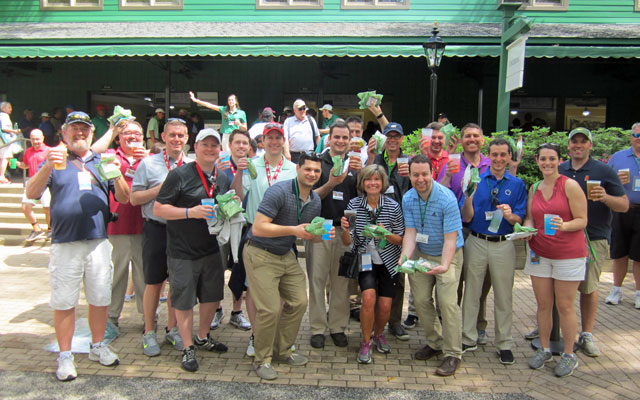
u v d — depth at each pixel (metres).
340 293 4.75
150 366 4.22
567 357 4.16
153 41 10.74
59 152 3.75
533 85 13.44
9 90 14.11
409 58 11.33
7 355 4.37
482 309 4.83
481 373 4.19
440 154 5.02
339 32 11.26
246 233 4.68
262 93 13.68
